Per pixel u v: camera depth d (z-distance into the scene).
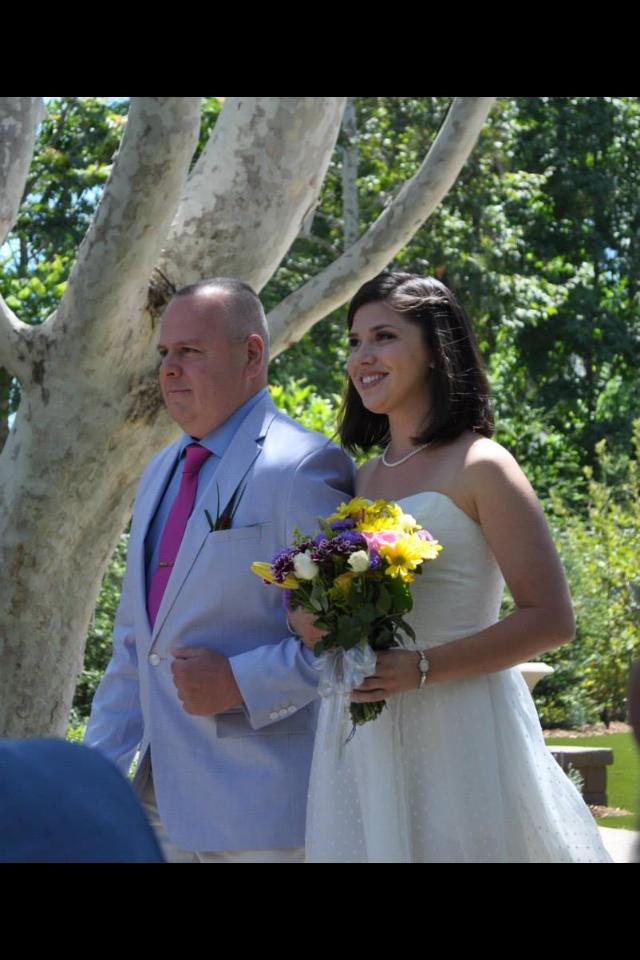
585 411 29.36
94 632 11.92
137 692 3.70
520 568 3.01
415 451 3.25
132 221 4.96
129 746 3.67
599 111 28.67
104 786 1.20
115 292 5.15
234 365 3.59
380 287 3.30
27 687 5.70
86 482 5.59
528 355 29.50
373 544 2.90
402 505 3.16
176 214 5.75
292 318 5.98
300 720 3.41
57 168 19.47
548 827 3.07
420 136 22.47
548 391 29.41
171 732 3.43
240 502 3.45
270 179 5.79
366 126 22.69
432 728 3.04
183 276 5.61
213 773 3.36
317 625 2.95
